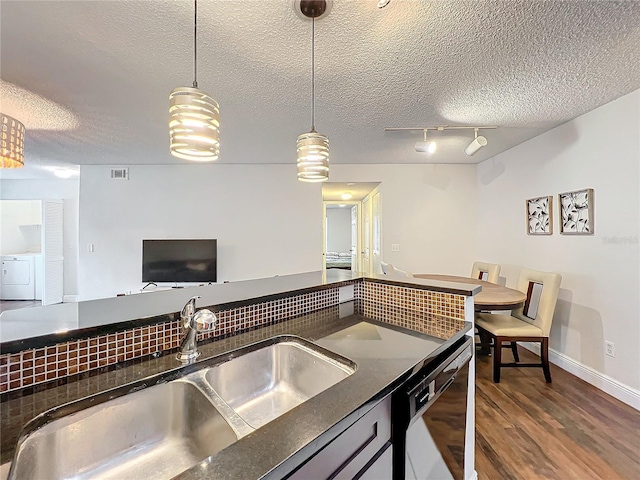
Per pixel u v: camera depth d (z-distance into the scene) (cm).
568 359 284
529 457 173
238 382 115
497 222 396
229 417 84
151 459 89
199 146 121
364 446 81
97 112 256
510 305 254
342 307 178
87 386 86
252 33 158
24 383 83
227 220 448
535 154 329
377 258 491
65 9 141
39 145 347
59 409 75
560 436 191
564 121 284
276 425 68
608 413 216
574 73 199
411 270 439
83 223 441
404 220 441
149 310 112
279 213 447
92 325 93
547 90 222
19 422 70
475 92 224
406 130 303
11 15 145
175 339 113
